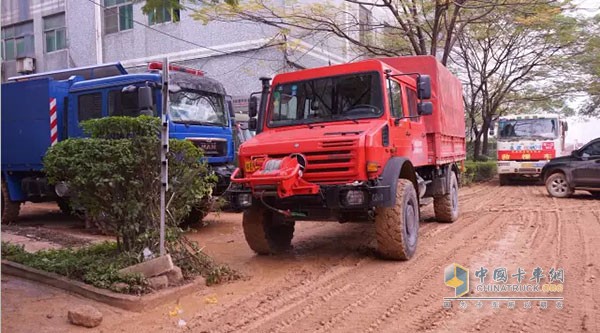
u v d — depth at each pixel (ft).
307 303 17.62
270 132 25.03
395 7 53.01
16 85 35.63
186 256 20.71
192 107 33.27
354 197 21.03
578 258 22.98
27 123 35.19
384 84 23.88
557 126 66.49
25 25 80.74
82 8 73.26
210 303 17.79
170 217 20.35
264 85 26.37
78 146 18.93
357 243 27.94
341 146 21.34
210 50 63.21
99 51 71.61
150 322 15.96
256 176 21.18
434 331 14.82
